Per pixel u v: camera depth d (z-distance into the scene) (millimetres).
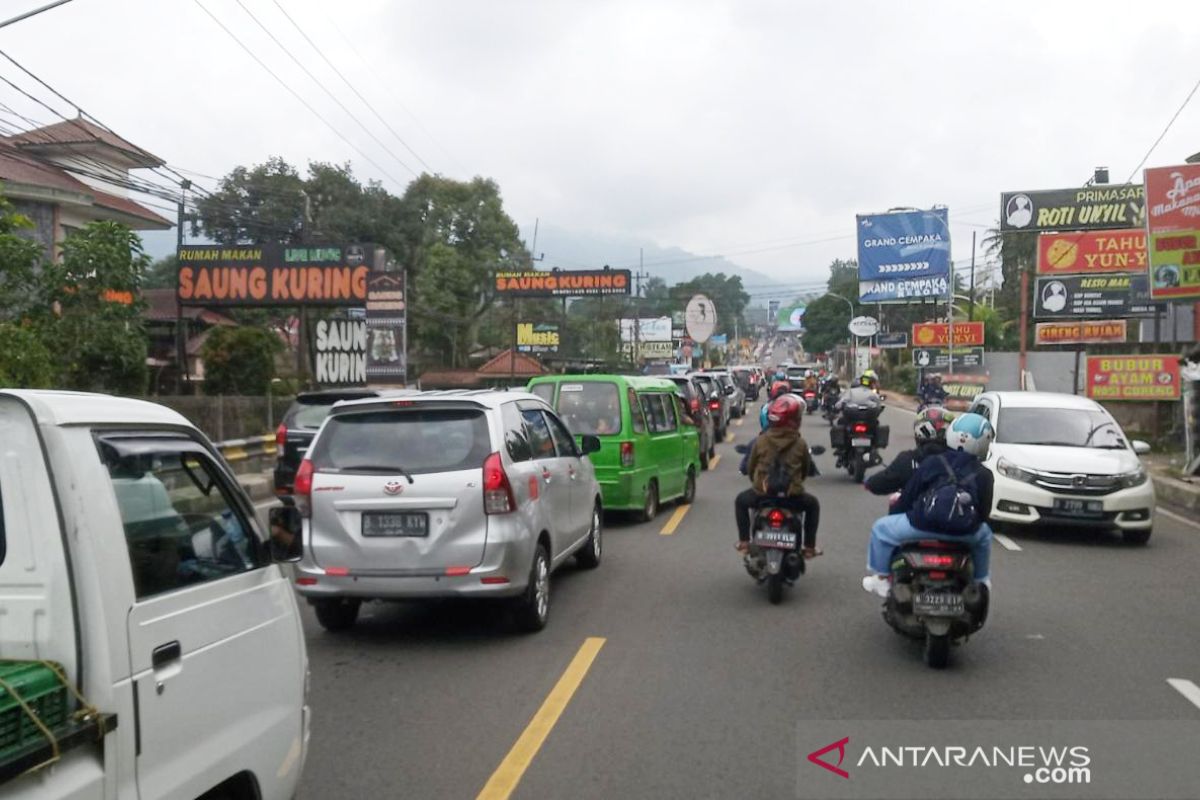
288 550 4422
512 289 55812
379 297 32219
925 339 52688
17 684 2889
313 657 7910
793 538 9336
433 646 8172
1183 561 11805
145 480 3621
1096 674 7332
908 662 7613
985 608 7531
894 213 52875
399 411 8125
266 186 46469
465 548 7762
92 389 18438
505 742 5980
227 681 3822
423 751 5852
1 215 17703
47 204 25141
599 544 11383
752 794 5223
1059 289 34875
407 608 9570
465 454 7922
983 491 7434
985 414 14594
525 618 8336
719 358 111375
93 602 3154
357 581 7828
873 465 18766
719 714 6441
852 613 9133
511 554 7898
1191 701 6734
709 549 12359
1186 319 31266
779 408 9531
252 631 4047
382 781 5418
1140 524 12742
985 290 79312
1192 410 19234
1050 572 11125
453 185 55812
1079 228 40812
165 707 3414
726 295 131375
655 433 14773
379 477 7852
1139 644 8156
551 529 8859
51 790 2895
